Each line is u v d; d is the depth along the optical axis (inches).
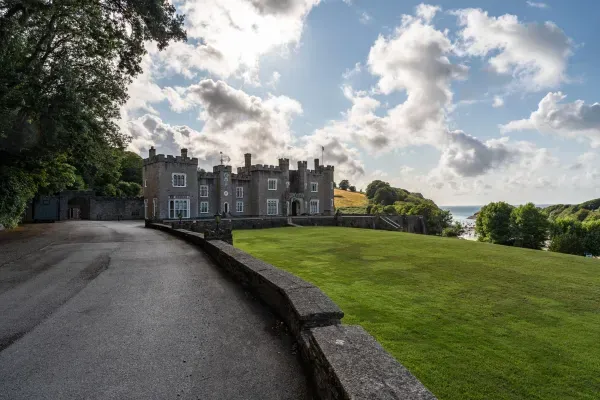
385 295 369.4
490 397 181.3
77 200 1867.6
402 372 99.9
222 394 132.6
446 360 221.0
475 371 207.8
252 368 153.4
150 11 625.6
